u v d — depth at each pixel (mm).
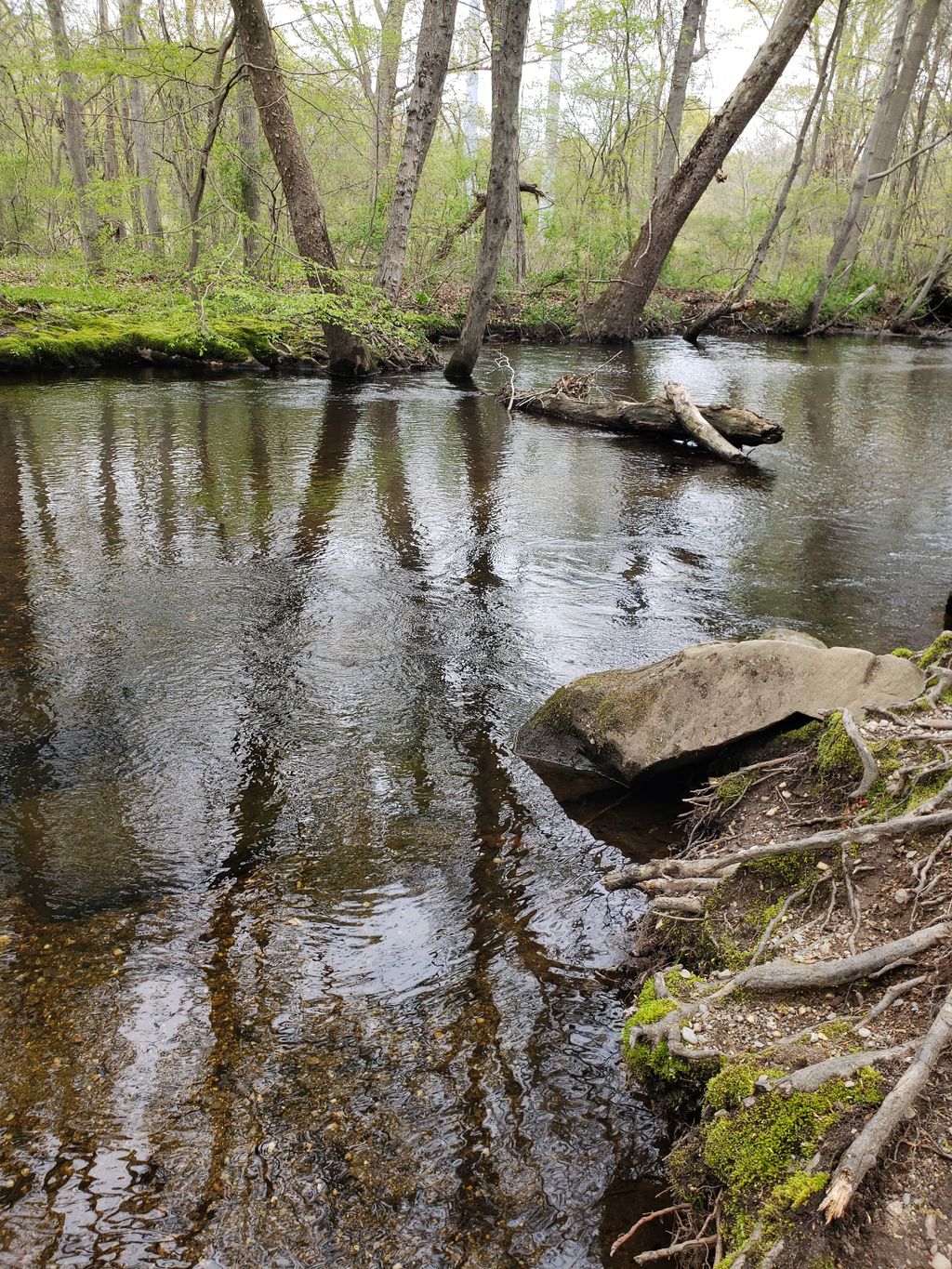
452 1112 2438
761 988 2488
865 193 26828
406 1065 2584
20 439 9727
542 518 7910
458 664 5203
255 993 2838
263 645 5348
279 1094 2475
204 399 12531
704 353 19516
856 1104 1995
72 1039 2641
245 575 6383
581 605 6070
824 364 17891
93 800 3850
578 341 21188
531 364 17172
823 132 32500
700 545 7348
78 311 15680
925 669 3844
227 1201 2184
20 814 3740
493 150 13602
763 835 3221
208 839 3625
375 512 7855
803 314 24344
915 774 3070
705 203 39625
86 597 5902
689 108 27203
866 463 10125
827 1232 1781
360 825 3742
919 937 2422
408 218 16000
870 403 13539
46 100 25422
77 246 22375
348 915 3213
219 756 4215
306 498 8156
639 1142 2379
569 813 3879
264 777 4059
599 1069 2598
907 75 26625
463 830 3732
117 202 18594
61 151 27078
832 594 6344
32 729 4383
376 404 12781
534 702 4801
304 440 10367
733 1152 2016
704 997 2533
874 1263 1723
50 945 3020
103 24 24594
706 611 6012
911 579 6648
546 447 10609
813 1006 2422
